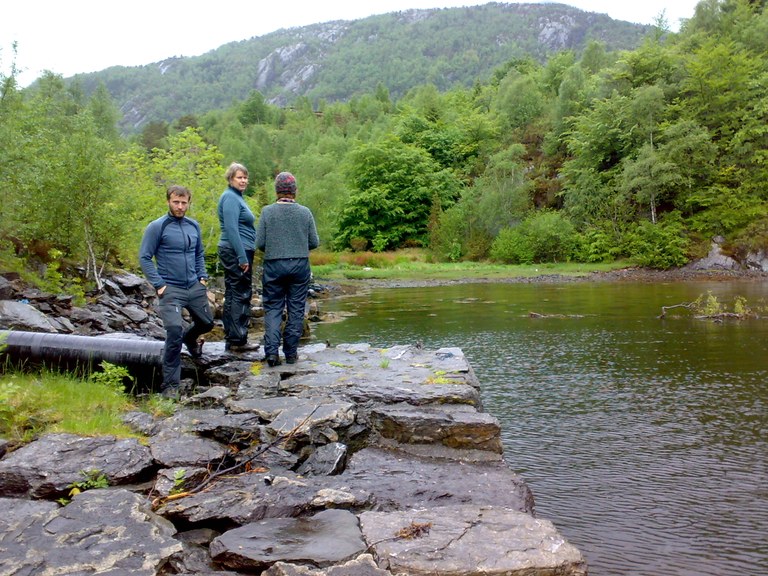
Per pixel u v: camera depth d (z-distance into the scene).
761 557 4.54
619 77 57.09
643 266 43.88
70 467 3.91
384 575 2.86
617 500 5.56
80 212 13.49
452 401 5.36
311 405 5.04
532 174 62.03
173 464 4.08
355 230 61.22
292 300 6.64
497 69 120.12
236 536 3.22
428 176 63.78
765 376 10.32
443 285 35.09
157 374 6.04
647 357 12.20
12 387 4.81
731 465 6.39
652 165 46.16
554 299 25.25
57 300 10.21
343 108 165.25
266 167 113.12
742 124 47.75
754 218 44.22
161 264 5.86
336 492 3.79
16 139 11.95
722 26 60.59
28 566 2.85
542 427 7.77
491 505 3.87
